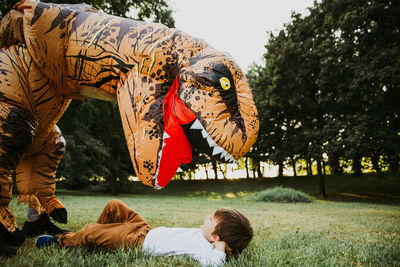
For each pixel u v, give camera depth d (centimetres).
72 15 280
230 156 240
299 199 1512
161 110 246
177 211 767
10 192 265
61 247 250
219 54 257
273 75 2177
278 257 247
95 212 629
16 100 272
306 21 2030
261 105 2270
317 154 1909
